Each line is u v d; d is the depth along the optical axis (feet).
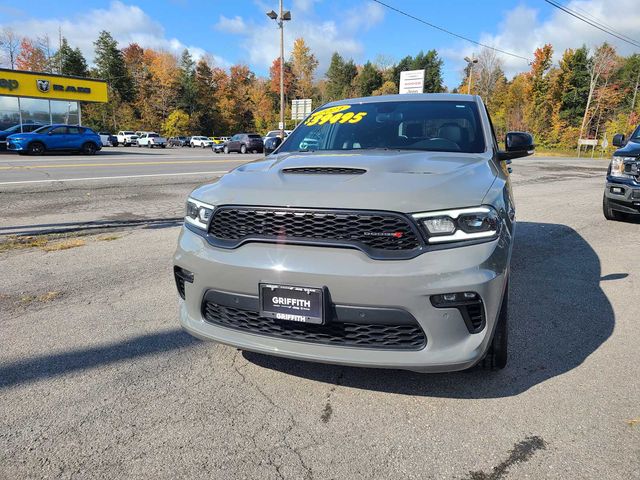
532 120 207.21
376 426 7.70
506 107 226.58
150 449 7.14
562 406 8.17
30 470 6.67
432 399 8.46
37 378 9.17
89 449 7.13
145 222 24.62
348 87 318.45
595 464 6.72
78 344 10.63
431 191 7.50
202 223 8.65
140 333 11.23
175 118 250.78
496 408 8.14
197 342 10.78
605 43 194.80
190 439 7.38
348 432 7.55
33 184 37.58
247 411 8.13
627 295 13.94
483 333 7.46
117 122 247.09
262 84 314.76
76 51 252.83
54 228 22.81
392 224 7.24
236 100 285.84
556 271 16.35
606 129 202.80
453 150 11.06
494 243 7.46
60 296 13.69
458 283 7.09
